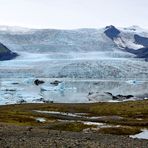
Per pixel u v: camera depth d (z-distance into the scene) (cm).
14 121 9206
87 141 4309
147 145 4228
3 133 5075
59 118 10912
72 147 3684
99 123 9250
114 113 12575
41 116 11469
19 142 3934
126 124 9369
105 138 5031
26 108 15100
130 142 4484
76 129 7694
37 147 3616
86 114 12606
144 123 9400
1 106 16350
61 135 5241
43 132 5547
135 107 13762
